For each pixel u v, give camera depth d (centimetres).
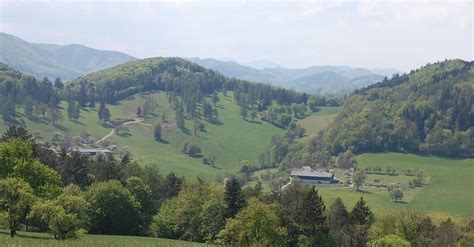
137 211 11206
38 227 8762
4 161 8156
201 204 11381
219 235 8862
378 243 9512
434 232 11556
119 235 10456
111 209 10531
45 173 8369
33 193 7656
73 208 7644
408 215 11669
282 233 8756
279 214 10306
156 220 11081
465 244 11188
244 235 8544
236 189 11000
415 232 11131
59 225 6781
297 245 10431
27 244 4994
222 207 10850
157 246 7238
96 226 10425
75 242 5712
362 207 11438
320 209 10631
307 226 10531
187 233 10938
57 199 7562
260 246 8431
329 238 10512
